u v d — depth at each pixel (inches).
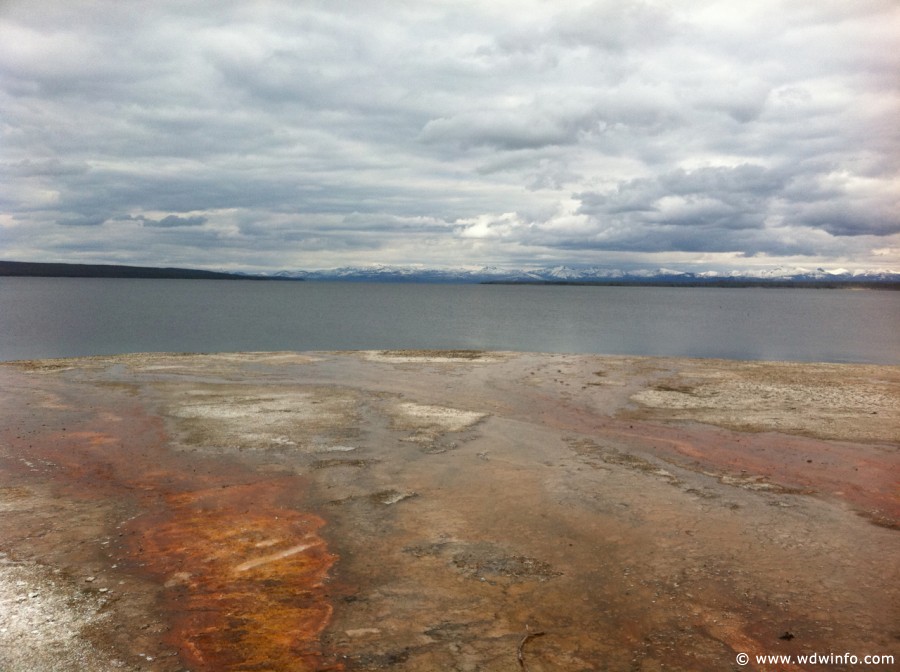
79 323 1959.9
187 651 194.9
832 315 2965.1
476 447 444.8
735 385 699.4
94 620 212.4
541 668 186.5
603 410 573.6
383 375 775.1
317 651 194.7
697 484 363.6
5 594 229.1
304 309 3016.7
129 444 445.1
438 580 243.6
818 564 258.1
